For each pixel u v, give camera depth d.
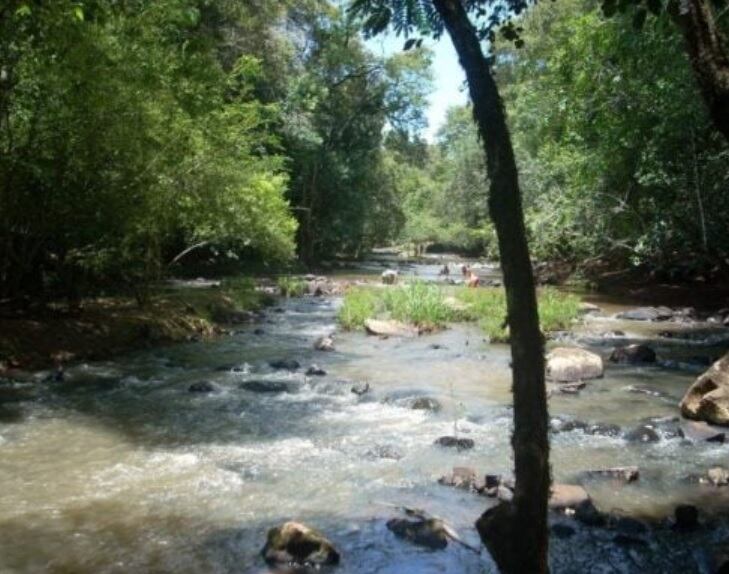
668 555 5.50
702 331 16.80
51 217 12.53
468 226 55.97
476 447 8.16
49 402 9.81
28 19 9.64
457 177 57.56
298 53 36.78
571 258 30.97
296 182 36.97
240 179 17.34
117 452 7.85
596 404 10.13
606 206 22.75
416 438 8.52
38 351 12.05
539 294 21.75
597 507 6.42
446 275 34.19
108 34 11.80
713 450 8.10
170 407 9.77
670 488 6.93
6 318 12.80
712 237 19.39
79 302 14.88
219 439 8.39
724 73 3.44
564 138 24.36
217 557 5.41
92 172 12.50
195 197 15.82
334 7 35.94
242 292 21.81
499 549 3.06
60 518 6.07
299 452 7.95
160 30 12.96
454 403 10.23
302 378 11.69
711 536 5.84
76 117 11.81
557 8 31.61
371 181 43.19
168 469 7.33
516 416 2.99
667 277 26.06
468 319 18.62
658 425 8.89
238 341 15.31
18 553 5.42
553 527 5.86
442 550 5.54
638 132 19.84
